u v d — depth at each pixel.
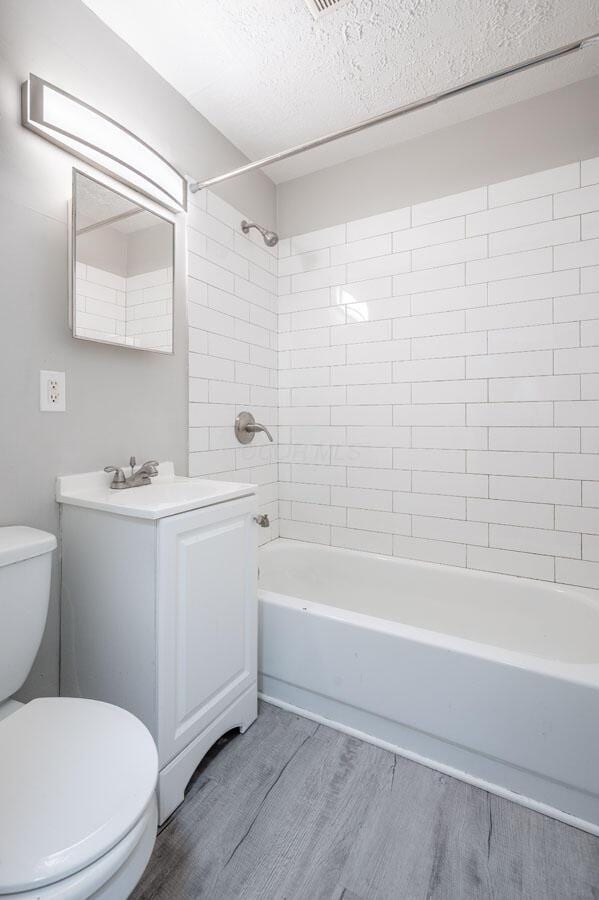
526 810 1.10
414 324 1.93
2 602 0.90
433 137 1.87
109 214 1.31
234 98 1.66
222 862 0.97
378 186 2.00
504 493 1.77
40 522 1.17
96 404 1.33
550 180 1.65
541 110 1.66
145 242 1.44
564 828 1.06
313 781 1.19
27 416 1.14
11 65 1.07
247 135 1.88
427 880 0.93
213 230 1.81
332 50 1.44
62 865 0.56
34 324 1.14
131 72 1.42
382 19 1.32
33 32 1.12
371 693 1.33
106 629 1.14
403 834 1.04
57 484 1.21
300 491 2.26
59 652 1.24
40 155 1.14
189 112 1.68
